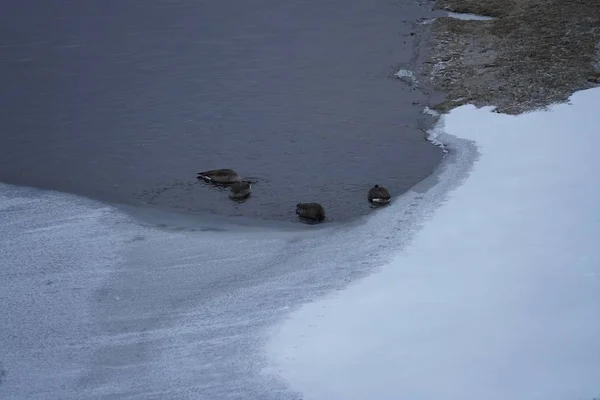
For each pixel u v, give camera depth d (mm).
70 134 60781
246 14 82000
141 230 48531
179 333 39219
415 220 47562
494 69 67250
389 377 35000
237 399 34719
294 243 46469
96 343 38906
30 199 52406
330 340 37688
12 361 37875
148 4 85312
